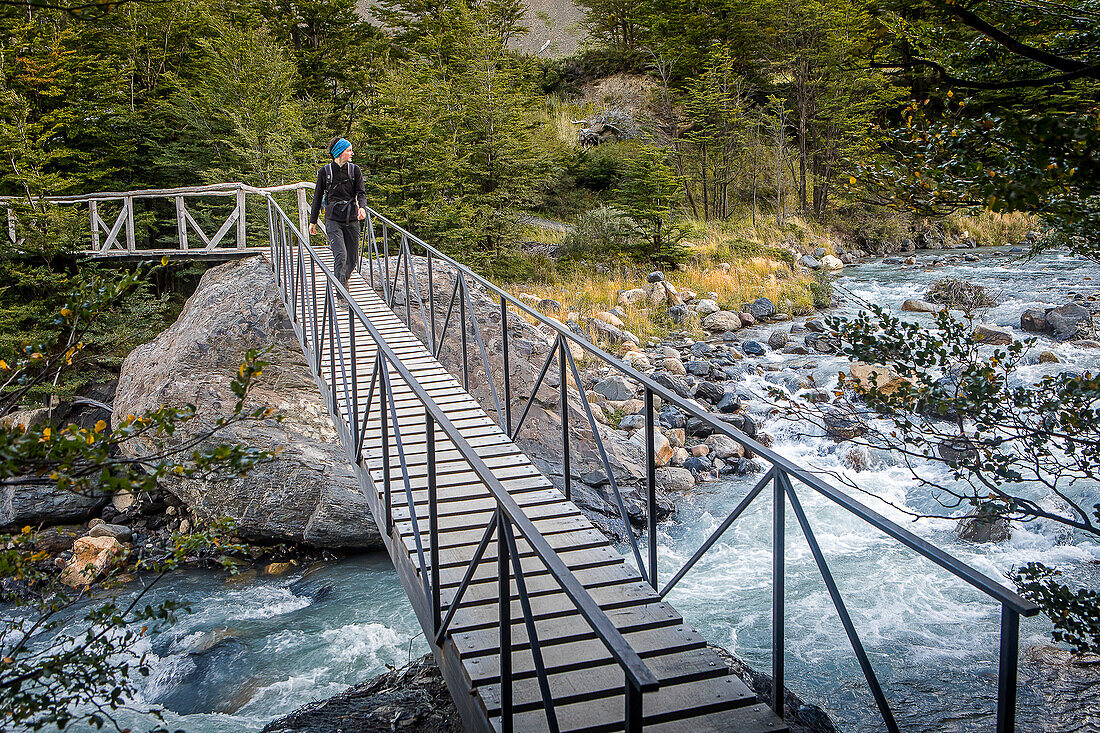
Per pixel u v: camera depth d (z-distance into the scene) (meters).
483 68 21.03
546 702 2.57
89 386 13.45
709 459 10.70
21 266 14.19
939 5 2.95
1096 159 2.32
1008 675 1.96
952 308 16.41
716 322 17.39
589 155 28.61
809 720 4.51
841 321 4.01
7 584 6.72
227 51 19.41
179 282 18.70
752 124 28.47
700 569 8.02
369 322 4.93
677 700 3.03
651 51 32.28
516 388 10.30
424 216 18.42
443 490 5.01
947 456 9.34
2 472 2.15
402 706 4.60
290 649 7.01
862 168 3.32
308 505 8.94
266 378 9.84
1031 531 7.87
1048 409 3.48
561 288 19.19
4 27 15.67
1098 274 19.92
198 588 8.28
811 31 27.69
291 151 19.27
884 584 7.41
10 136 14.55
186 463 8.93
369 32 28.98
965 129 2.81
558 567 2.29
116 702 2.83
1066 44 3.49
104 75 18.02
